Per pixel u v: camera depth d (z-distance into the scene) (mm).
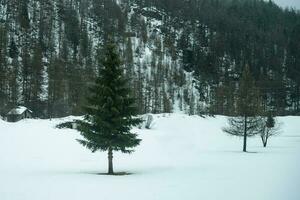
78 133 44625
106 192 17188
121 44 145500
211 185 19078
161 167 29469
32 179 21875
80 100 78562
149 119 64125
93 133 25641
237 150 45781
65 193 16922
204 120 77562
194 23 185625
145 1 193000
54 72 101188
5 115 65500
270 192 16656
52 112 76500
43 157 34281
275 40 181875
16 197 15867
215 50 166000
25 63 101312
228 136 65500
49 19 139625
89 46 136000
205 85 135625
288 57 166375
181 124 70938
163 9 192250
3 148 35844
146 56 143125
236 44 171625
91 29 153625
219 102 107250
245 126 45000
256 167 27625
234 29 185625
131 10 187750
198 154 40438
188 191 17250
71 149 38062
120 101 25562
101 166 30625
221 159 34781
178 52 159875
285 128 78188
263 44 177375
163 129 66188
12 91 86125
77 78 101500
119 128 25938
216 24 187500
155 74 124812
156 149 42625
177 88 129625
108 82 25625
